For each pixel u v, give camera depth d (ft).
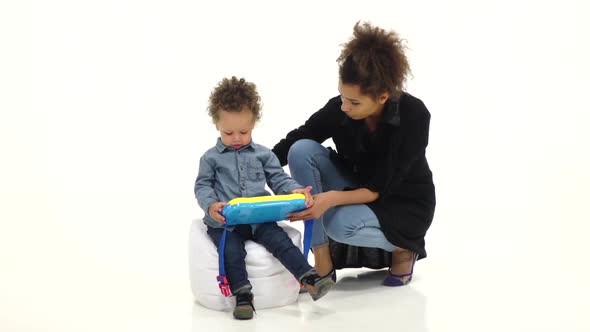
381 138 10.71
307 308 10.36
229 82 10.46
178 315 10.11
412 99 10.74
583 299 10.68
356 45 10.04
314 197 10.39
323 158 11.23
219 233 10.35
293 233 10.65
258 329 9.57
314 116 11.43
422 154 11.03
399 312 10.19
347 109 10.28
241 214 9.91
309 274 9.95
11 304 10.48
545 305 10.46
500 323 9.85
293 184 10.62
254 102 10.46
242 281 9.96
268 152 10.86
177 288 11.19
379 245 10.90
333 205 10.49
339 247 11.39
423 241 11.31
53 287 11.14
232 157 10.61
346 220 10.62
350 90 10.03
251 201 9.94
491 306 10.43
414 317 10.02
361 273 11.98
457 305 10.45
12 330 9.62
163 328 9.66
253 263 10.19
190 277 10.60
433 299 10.68
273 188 10.84
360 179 11.33
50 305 10.46
